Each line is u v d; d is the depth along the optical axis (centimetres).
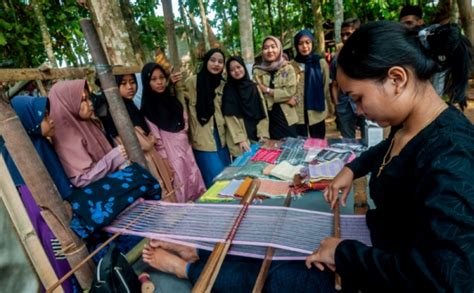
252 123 339
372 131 251
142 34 758
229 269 134
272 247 128
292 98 353
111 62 247
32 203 165
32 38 459
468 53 78
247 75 333
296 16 1173
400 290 72
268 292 125
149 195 174
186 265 146
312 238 128
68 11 505
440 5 410
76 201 151
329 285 117
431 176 70
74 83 188
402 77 76
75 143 188
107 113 241
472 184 65
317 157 238
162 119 279
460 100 84
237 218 145
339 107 365
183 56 1069
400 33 76
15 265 121
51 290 121
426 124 80
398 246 94
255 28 1193
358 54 77
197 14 1039
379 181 93
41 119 164
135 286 135
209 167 322
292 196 193
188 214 156
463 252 61
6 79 121
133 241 186
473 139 73
